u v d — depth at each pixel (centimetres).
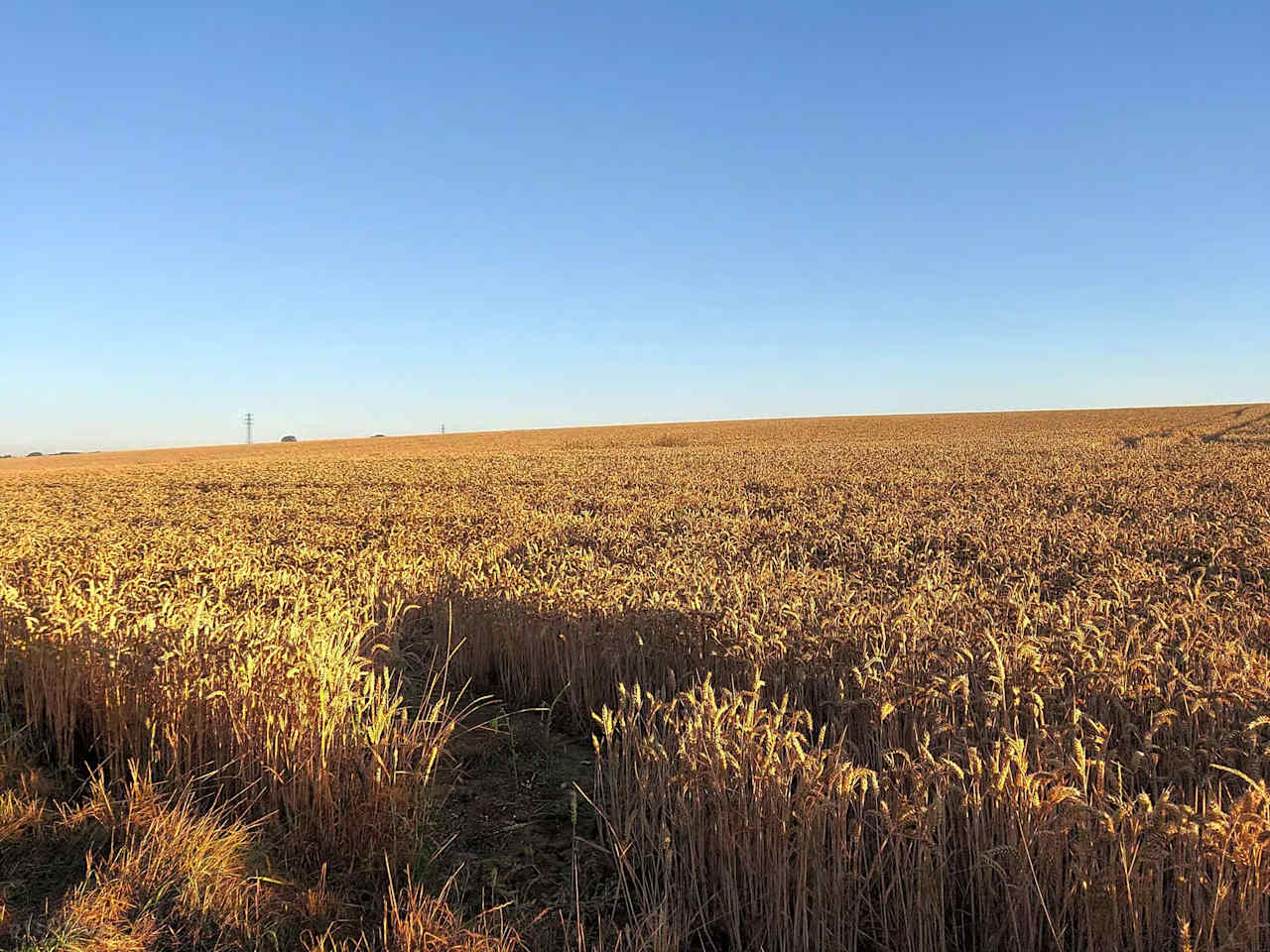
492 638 754
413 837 441
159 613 635
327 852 439
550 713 664
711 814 394
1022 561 1105
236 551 1210
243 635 558
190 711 524
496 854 452
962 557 1248
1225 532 1310
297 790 464
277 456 7081
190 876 385
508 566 916
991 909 357
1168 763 421
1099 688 469
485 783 541
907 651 543
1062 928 334
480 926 372
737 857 389
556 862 443
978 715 457
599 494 2333
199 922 364
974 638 568
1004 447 4378
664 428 9519
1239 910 306
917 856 356
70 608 661
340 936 367
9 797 466
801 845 355
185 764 521
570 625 684
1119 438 5353
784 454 4303
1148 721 450
